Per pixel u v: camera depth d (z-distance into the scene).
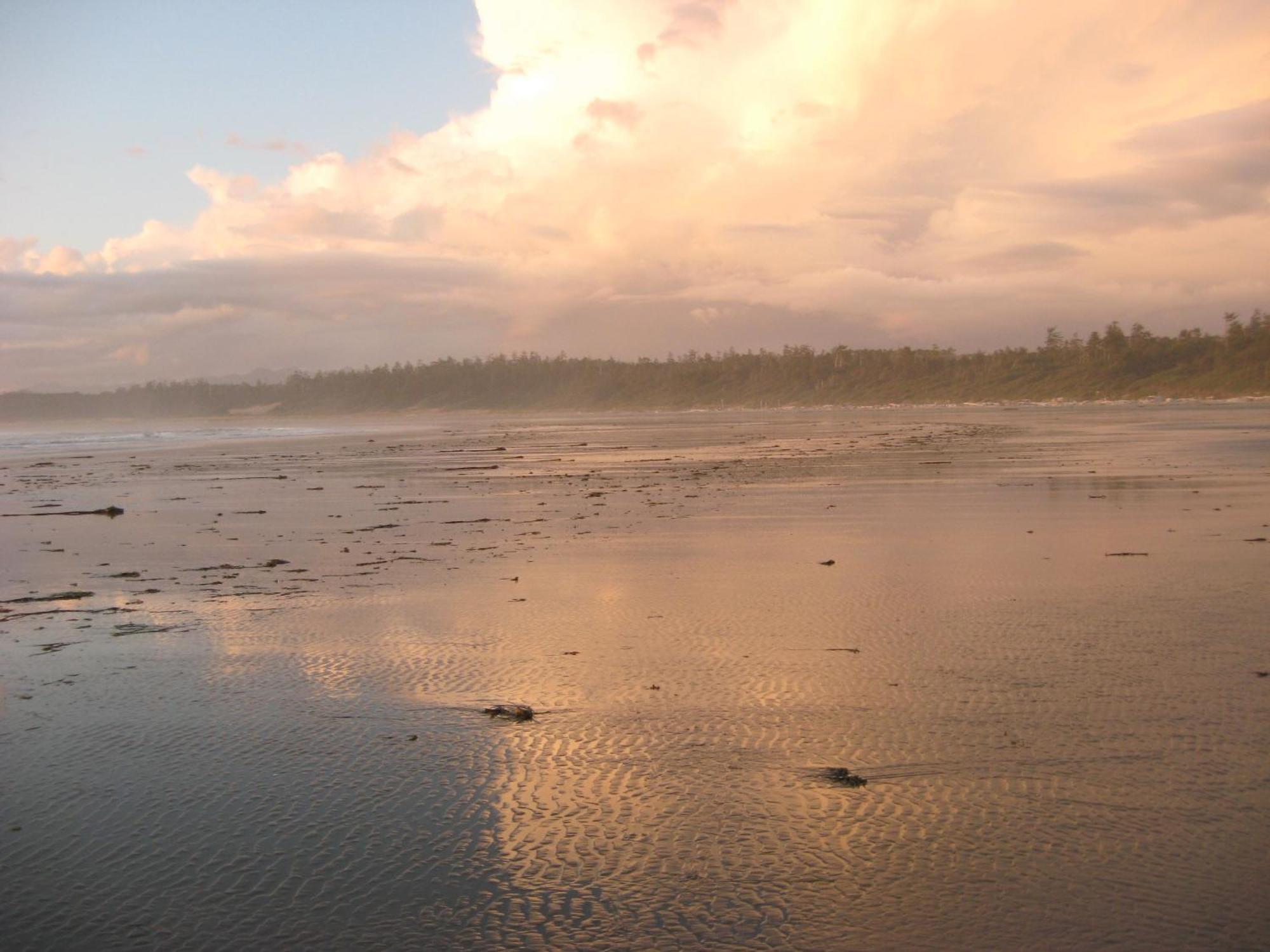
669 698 8.09
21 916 4.96
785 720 7.49
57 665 9.67
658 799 6.12
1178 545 15.36
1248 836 5.45
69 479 40.31
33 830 5.91
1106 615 10.62
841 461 41.38
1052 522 18.77
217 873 5.34
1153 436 56.19
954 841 5.48
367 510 25.08
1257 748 6.66
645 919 4.78
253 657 9.81
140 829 5.89
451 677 8.87
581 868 5.28
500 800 6.16
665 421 135.62
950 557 14.79
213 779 6.63
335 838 5.71
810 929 4.66
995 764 6.52
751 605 11.62
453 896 5.04
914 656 9.13
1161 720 7.24
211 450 67.25
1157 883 4.99
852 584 12.77
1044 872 5.12
